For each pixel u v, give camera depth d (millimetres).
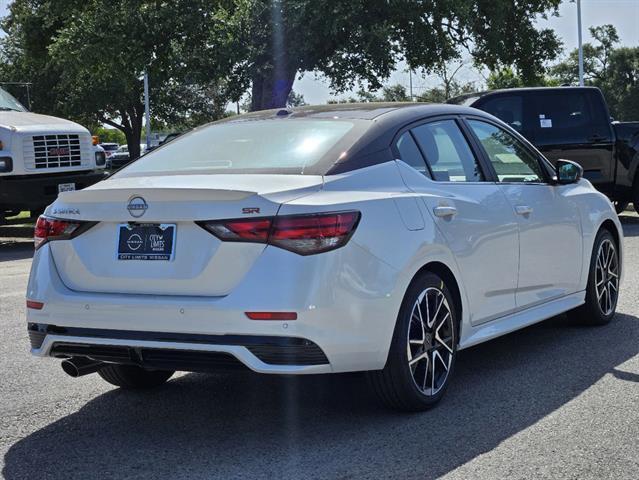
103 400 4906
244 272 3814
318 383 5129
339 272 3867
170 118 58188
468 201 4871
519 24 27156
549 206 5734
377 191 4270
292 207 3840
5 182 12484
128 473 3721
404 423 4285
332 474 3629
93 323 4062
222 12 23844
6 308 7699
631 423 4195
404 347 4223
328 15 21938
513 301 5320
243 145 4645
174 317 3865
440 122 5078
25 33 33094
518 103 13016
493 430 4141
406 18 23156
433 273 4516
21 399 4922
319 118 4832
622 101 101938
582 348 5781
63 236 4254
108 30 24312
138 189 4023
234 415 4551
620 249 6711
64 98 53969
